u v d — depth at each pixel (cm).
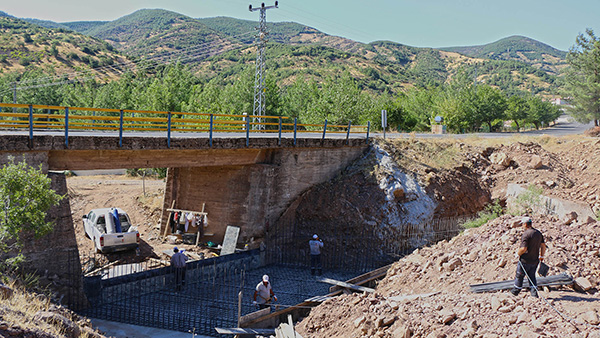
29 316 757
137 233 1894
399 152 2420
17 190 1011
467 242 1275
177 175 2277
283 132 2684
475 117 6341
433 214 2095
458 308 897
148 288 1513
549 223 1197
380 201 2066
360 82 16525
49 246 1293
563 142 2841
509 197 2173
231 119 4159
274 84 4875
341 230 2023
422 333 841
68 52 14075
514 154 2494
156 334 1170
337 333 982
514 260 1037
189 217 2172
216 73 19225
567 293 862
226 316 1320
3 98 6216
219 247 2073
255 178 2034
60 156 1441
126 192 2895
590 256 994
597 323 716
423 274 1237
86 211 2491
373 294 1067
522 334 720
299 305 1361
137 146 1545
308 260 1984
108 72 13500
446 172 2320
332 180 2288
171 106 4456
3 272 1095
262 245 1928
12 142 1247
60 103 6356
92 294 1380
